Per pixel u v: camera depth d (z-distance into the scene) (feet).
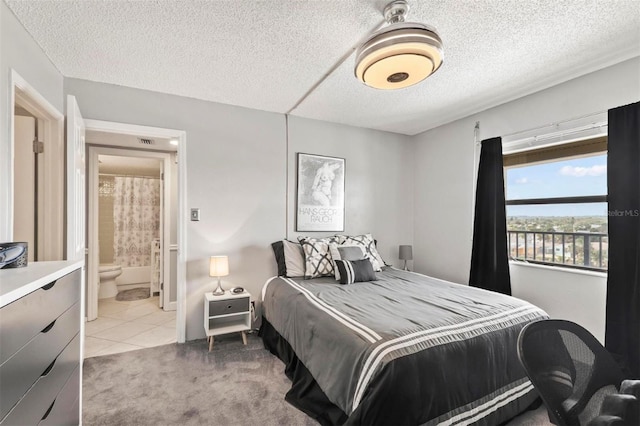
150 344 9.30
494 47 6.80
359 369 4.84
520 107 9.55
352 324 5.68
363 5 5.48
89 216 11.37
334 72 8.00
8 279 3.51
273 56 7.22
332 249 10.24
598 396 3.06
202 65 7.64
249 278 10.52
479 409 5.17
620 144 7.09
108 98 8.62
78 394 4.99
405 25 5.17
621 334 6.95
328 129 12.06
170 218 12.91
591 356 3.29
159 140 11.09
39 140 7.19
